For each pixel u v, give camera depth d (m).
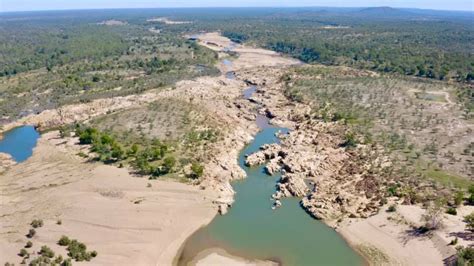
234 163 132.25
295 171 126.75
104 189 114.50
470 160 128.88
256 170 132.25
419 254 88.06
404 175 119.12
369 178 118.62
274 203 112.56
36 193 114.12
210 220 104.25
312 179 123.81
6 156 141.62
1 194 114.12
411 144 141.75
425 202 104.94
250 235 98.69
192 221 103.19
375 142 143.38
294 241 96.44
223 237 98.00
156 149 131.62
